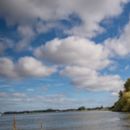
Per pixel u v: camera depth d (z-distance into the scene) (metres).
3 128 120.69
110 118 144.00
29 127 113.12
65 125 115.25
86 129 89.75
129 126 90.12
